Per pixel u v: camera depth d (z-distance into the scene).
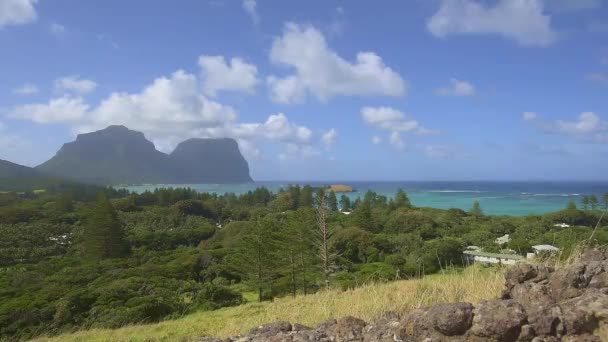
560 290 2.98
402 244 45.06
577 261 3.43
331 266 34.09
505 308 2.66
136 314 21.95
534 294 3.05
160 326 13.67
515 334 2.56
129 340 10.96
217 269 43.62
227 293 29.42
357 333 3.46
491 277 5.14
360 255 43.28
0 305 25.52
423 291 5.53
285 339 3.53
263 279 35.66
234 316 12.10
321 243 35.59
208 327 10.45
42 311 23.52
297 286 34.97
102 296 27.03
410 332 3.03
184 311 23.91
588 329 2.49
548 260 4.60
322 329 3.78
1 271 44.62
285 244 35.41
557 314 2.57
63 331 20.86
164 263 49.72
